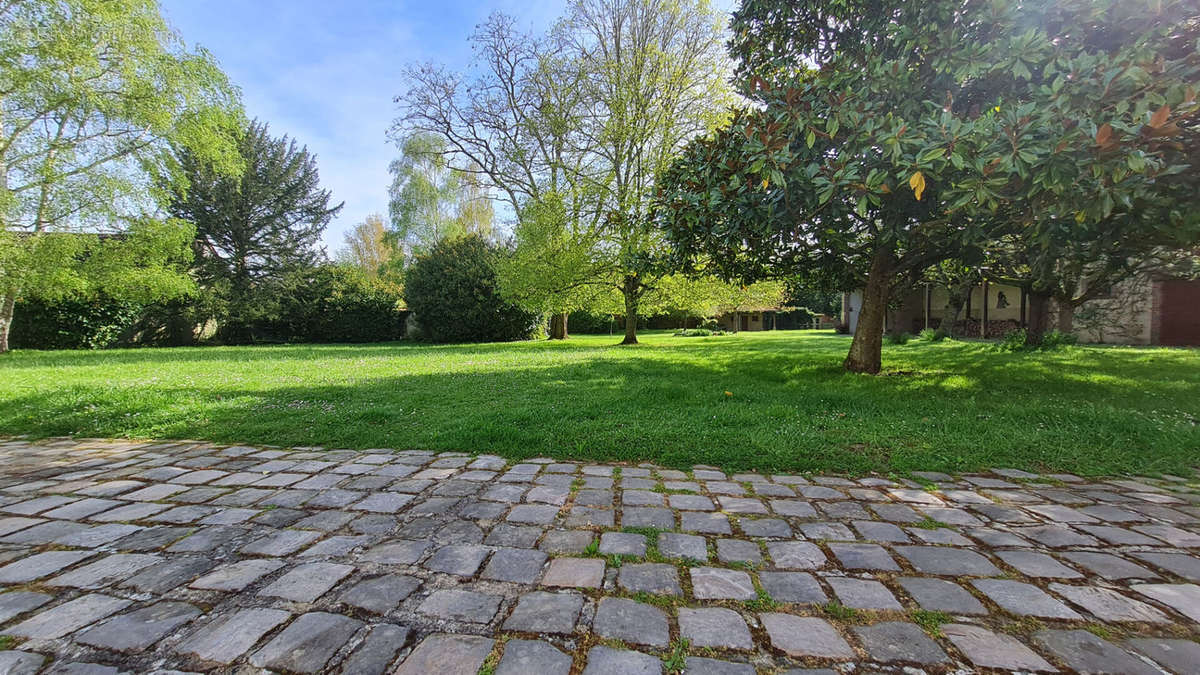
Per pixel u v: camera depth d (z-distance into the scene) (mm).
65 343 16516
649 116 14789
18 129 12172
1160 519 2389
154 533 2197
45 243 12328
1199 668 1321
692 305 16062
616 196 14617
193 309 19906
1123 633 1480
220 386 6367
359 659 1345
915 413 4520
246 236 22891
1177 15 3455
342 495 2703
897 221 4785
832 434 3828
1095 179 3170
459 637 1451
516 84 18391
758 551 2043
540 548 2061
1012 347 12164
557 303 16281
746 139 4848
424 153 22188
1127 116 3203
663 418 4371
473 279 20500
